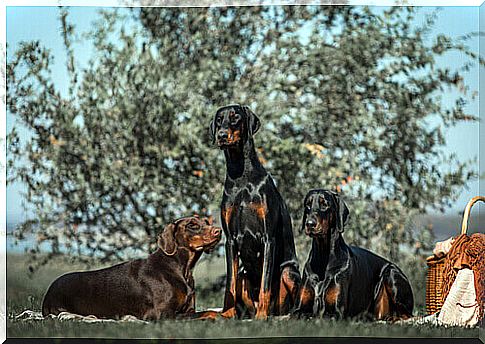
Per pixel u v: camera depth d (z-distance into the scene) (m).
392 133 13.39
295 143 13.13
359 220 13.14
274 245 9.10
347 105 13.30
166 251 9.33
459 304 9.11
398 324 8.70
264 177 9.16
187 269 9.38
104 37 13.09
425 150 13.41
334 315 8.91
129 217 13.20
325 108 13.30
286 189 13.16
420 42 13.24
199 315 9.20
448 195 13.37
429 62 13.23
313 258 9.02
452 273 9.26
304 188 13.15
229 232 9.17
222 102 13.24
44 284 13.07
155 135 13.01
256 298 9.35
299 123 13.12
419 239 13.34
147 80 12.98
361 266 9.20
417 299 13.20
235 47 13.46
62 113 13.05
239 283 9.31
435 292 10.07
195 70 13.14
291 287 9.19
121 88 13.05
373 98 13.39
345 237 13.14
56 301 9.53
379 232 13.30
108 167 12.98
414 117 13.36
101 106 13.05
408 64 13.26
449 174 13.38
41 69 13.09
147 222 13.20
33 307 12.05
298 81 13.23
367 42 13.14
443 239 13.33
